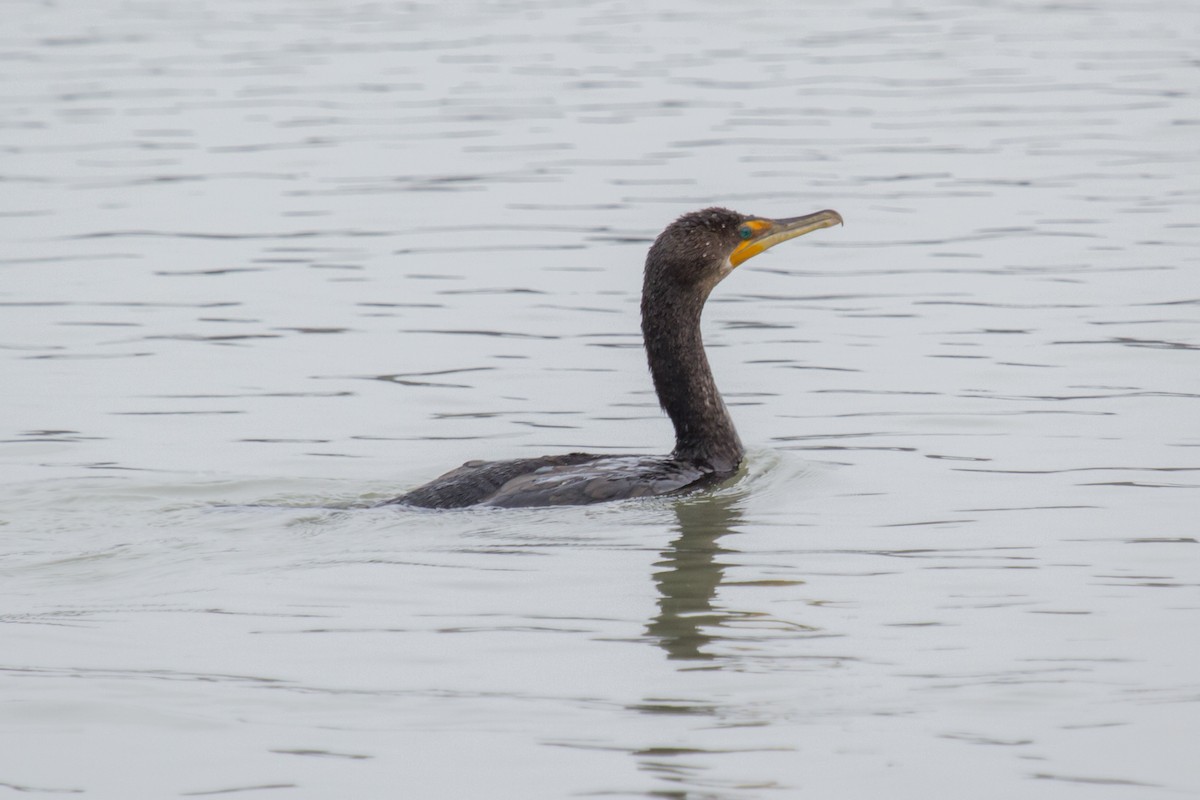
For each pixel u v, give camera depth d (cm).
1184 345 1722
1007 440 1434
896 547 1144
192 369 1750
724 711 869
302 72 3550
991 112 3050
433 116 3100
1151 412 1502
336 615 1020
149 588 1082
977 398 1571
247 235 2336
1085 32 3906
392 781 795
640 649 955
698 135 2897
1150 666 916
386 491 1363
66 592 1078
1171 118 2941
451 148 2845
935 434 1463
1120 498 1252
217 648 966
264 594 1062
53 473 1407
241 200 2531
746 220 1382
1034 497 1263
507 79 3447
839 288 2038
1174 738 827
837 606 1024
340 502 1317
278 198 2544
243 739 841
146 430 1546
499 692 896
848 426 1502
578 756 817
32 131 3020
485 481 1290
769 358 1755
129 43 3931
